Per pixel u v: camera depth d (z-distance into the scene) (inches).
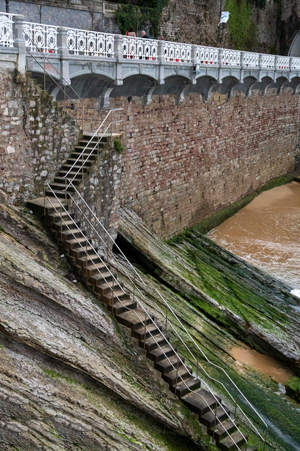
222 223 1200.2
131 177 861.2
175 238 1014.4
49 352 430.3
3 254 450.9
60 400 420.8
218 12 1305.4
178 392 492.1
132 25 1037.2
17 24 501.0
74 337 475.2
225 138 1178.0
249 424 552.7
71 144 600.1
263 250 1068.5
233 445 470.9
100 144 604.1
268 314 794.2
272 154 1462.8
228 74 1053.2
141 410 474.0
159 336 518.9
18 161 532.4
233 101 1182.3
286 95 1482.5
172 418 478.0
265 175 1441.9
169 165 970.1
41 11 853.8
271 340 719.7
